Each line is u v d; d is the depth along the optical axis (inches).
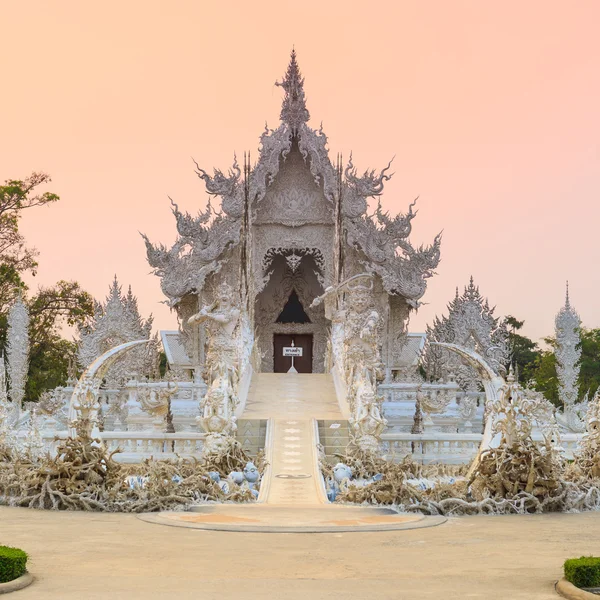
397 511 922.7
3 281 3235.7
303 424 1542.8
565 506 948.6
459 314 2647.6
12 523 799.1
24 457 1133.7
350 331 1665.8
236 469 1259.8
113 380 2389.3
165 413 1764.3
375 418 1491.1
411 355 2719.0
